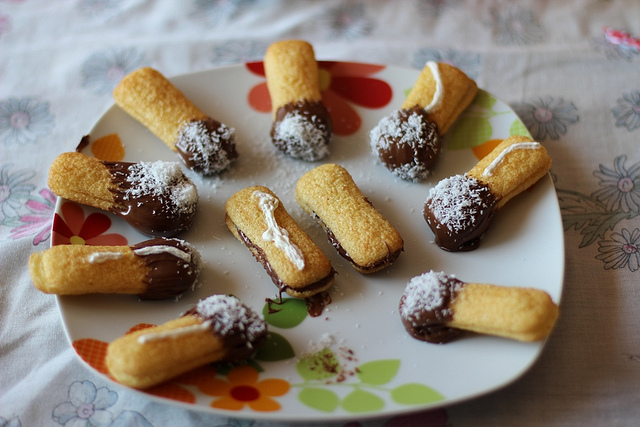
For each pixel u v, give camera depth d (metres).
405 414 0.37
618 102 0.51
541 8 0.58
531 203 0.43
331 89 0.50
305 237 0.41
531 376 0.38
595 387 0.38
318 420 0.35
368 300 0.40
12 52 0.56
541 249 0.41
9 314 0.41
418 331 0.38
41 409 0.38
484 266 0.41
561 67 0.54
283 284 0.40
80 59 0.55
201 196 0.45
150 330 0.37
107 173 0.43
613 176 0.47
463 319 0.37
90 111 0.52
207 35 0.57
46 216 0.46
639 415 0.37
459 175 0.44
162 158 0.46
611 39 0.56
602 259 0.43
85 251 0.39
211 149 0.45
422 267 0.42
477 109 0.48
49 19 0.58
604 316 0.40
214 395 0.36
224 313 0.37
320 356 0.38
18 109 0.52
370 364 0.38
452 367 0.37
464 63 0.55
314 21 0.58
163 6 0.59
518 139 0.44
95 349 0.38
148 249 0.40
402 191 0.45
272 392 0.36
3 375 0.39
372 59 0.55
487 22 0.58
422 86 0.47
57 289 0.38
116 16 0.59
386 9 0.59
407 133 0.45
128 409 0.38
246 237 0.42
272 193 0.43
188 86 0.50
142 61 0.55
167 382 0.36
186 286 0.40
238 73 0.50
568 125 0.50
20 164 0.49
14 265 0.43
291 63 0.48
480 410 0.37
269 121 0.49
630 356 0.39
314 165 0.47
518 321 0.36
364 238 0.40
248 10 0.59
